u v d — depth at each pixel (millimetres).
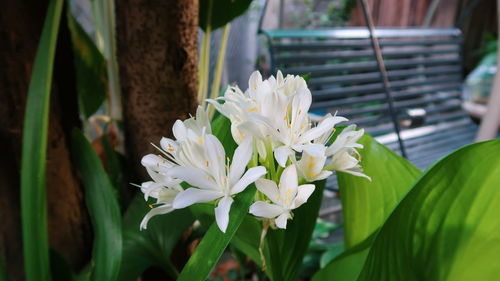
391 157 378
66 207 445
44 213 329
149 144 446
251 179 224
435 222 276
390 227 259
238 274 708
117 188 502
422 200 263
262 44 1690
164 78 416
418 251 288
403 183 377
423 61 1429
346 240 437
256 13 1577
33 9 385
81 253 473
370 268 274
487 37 2029
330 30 1159
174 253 487
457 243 286
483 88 1529
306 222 387
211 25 519
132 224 440
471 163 248
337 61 1409
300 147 234
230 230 222
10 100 385
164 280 494
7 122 391
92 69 607
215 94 577
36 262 329
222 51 563
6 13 368
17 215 420
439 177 251
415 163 1077
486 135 604
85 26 949
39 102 324
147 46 402
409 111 1155
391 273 289
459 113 1456
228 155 341
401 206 251
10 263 426
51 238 443
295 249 378
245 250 372
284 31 1049
